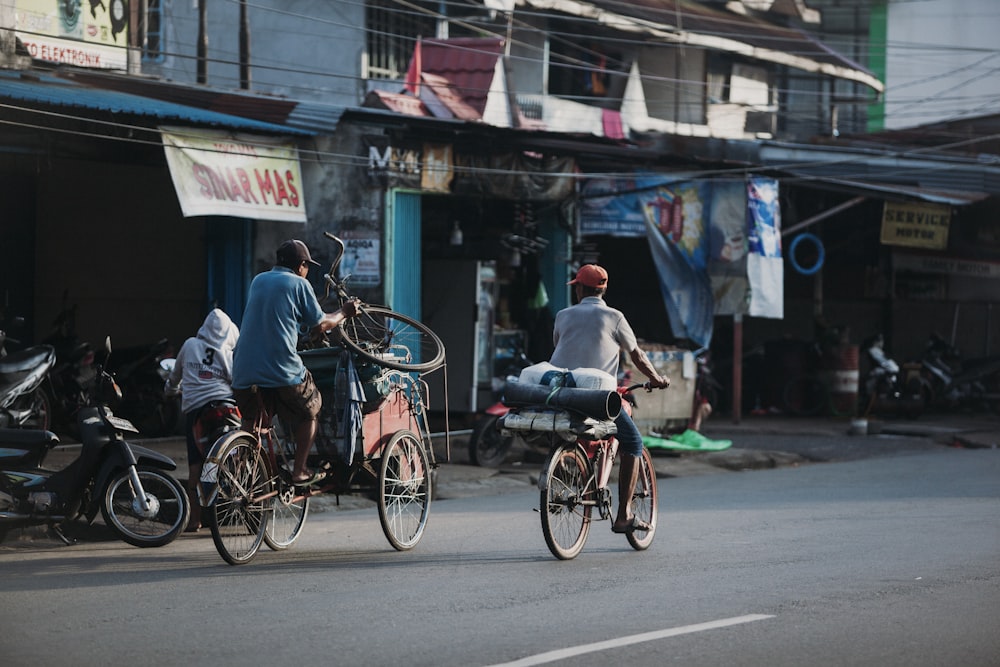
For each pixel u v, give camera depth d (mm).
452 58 26469
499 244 22344
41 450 11438
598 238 29500
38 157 17828
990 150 32812
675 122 31438
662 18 31828
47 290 22078
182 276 22000
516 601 8578
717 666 6793
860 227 29359
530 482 17328
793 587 9055
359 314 10820
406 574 9734
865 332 31234
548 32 28812
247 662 6863
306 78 26406
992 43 48750
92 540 12008
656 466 18875
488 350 21984
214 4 26531
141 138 17547
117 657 6992
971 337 33312
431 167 20250
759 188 23734
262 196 18078
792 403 27344
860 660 6941
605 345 10648
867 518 12945
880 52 49062
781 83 43594
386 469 10922
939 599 8609
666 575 9609
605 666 6762
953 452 21344
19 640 7422
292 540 11266
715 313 24016
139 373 19016
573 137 21328
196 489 12031
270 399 10164
